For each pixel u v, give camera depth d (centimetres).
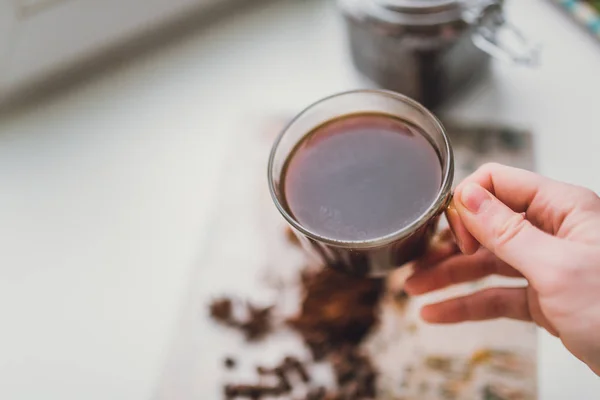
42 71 58
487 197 35
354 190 35
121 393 45
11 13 53
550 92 53
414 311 46
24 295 49
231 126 55
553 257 33
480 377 43
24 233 52
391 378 44
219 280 48
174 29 62
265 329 46
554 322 35
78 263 50
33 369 46
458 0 46
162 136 55
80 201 53
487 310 43
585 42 55
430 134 35
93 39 58
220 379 45
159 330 47
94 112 58
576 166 49
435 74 49
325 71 57
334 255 34
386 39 48
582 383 43
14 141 57
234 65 58
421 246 36
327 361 45
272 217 50
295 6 62
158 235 50
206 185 52
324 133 37
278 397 44
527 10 57
